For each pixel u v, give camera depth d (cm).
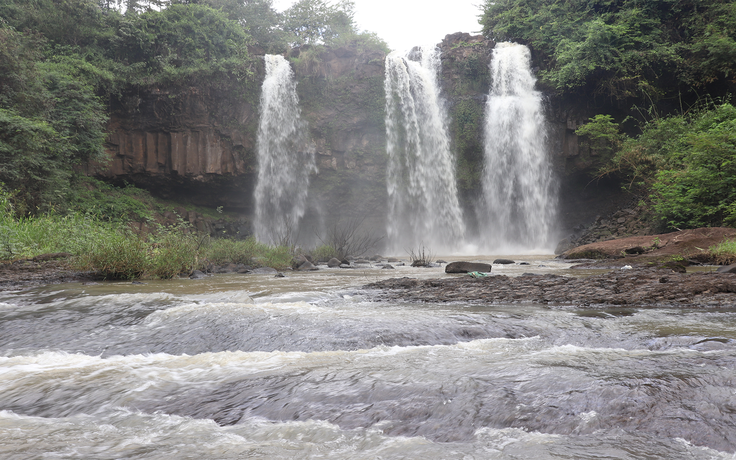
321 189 2975
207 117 2730
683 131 2206
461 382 225
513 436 175
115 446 180
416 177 2983
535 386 216
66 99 2141
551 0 2888
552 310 452
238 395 233
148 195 2716
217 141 2761
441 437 180
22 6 2417
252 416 211
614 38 2533
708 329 347
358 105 2973
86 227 1316
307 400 219
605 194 2734
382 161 2978
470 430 182
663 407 184
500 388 216
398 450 169
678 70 2505
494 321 389
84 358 338
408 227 2998
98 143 2230
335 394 223
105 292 622
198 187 2816
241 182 2866
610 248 1484
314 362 289
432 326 372
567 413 187
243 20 3431
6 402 243
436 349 317
